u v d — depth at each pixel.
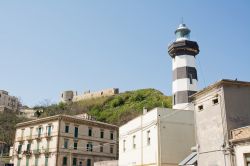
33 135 65.81
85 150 63.94
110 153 67.88
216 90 21.98
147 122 31.53
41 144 63.53
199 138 23.30
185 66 40.91
